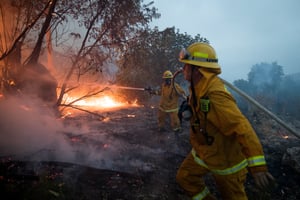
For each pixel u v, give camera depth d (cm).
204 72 210
